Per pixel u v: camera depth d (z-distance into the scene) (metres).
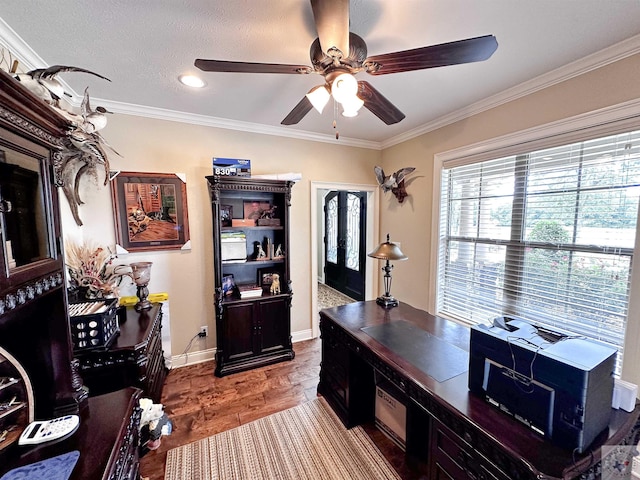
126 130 2.41
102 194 2.36
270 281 3.00
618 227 1.65
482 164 2.42
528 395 0.98
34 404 1.00
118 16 1.31
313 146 3.25
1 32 1.38
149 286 2.58
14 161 0.78
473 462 1.05
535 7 1.26
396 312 2.20
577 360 0.91
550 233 1.98
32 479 0.79
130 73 1.84
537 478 0.81
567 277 1.90
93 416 1.07
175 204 2.61
